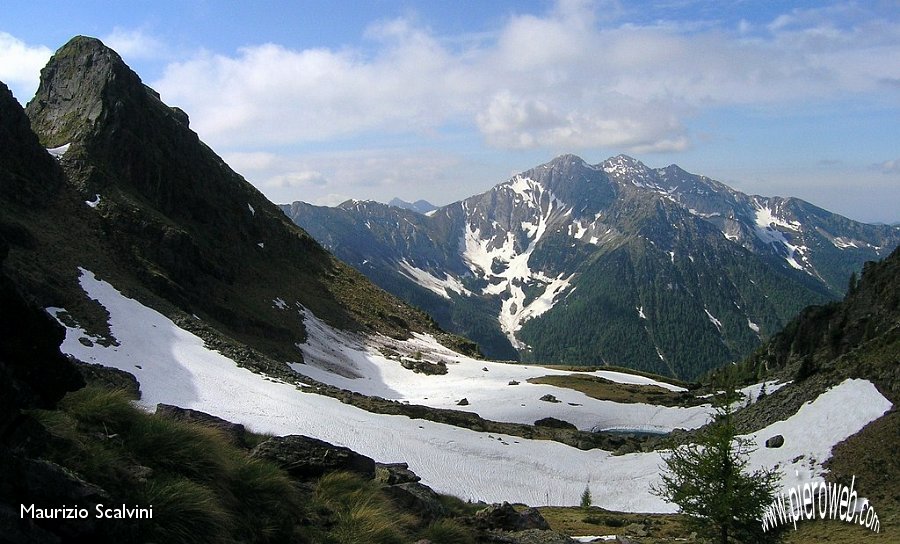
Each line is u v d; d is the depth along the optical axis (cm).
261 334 10612
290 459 1995
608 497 5922
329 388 7588
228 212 13538
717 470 2892
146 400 5053
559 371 14012
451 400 10756
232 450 1658
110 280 7875
